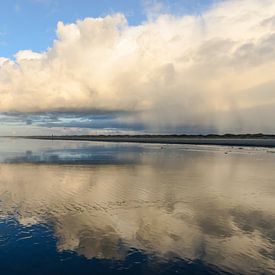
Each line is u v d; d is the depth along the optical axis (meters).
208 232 11.86
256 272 8.66
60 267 8.85
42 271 8.62
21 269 8.73
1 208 14.88
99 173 27.14
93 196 17.58
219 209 15.02
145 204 15.84
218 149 71.06
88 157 45.12
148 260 9.37
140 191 19.03
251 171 29.12
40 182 22.27
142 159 42.03
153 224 12.73
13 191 19.00
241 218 13.60
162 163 36.31
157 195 17.89
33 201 16.33
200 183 22.05
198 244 10.66
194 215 13.99
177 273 8.56
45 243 10.52
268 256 9.70
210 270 8.76
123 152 57.78
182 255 9.74
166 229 12.14
